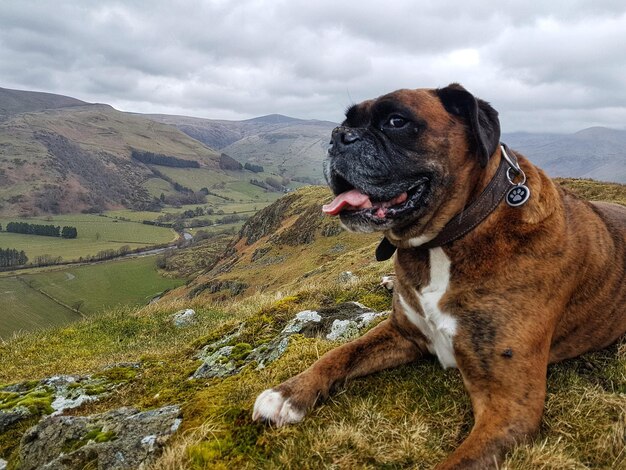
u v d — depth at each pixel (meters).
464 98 0.61
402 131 0.60
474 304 0.58
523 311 0.57
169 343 1.59
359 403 0.62
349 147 0.61
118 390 0.90
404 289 0.67
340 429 0.56
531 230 0.59
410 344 0.71
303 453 0.54
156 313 2.08
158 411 0.70
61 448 0.66
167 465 0.54
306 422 0.60
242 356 0.91
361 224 0.62
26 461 0.68
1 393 0.92
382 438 0.56
